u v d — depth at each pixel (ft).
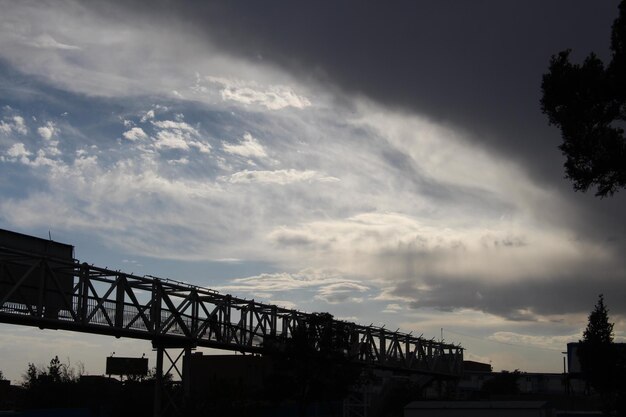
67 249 140.97
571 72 96.07
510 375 396.57
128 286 139.85
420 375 277.85
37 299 131.64
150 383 220.64
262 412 213.05
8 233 128.67
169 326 148.56
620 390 188.44
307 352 181.06
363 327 219.41
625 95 95.40
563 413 222.07
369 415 236.43
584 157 96.63
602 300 200.75
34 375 270.67
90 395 261.03
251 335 174.91
